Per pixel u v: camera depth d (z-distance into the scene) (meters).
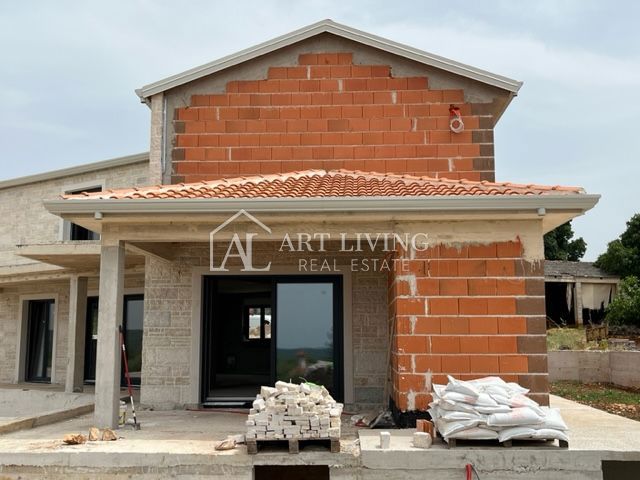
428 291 8.12
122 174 15.66
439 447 6.84
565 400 11.34
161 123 11.51
